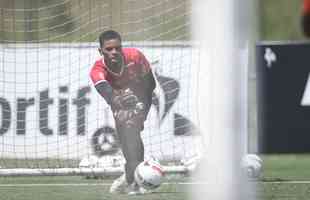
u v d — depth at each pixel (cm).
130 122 1736
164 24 2484
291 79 2866
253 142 2772
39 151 2502
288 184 2017
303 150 2891
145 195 1759
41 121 2514
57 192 1842
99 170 2012
